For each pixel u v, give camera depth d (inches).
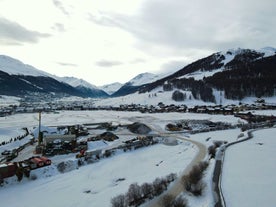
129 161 2068.2
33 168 1731.1
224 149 2298.2
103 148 2541.8
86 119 5669.3
